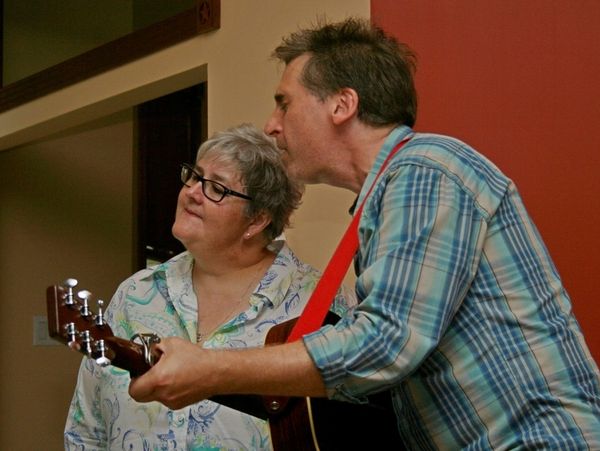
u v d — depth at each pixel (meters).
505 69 2.36
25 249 4.94
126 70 3.47
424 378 1.42
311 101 1.62
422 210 1.36
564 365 1.39
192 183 2.19
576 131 2.24
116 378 2.09
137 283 2.23
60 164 4.94
